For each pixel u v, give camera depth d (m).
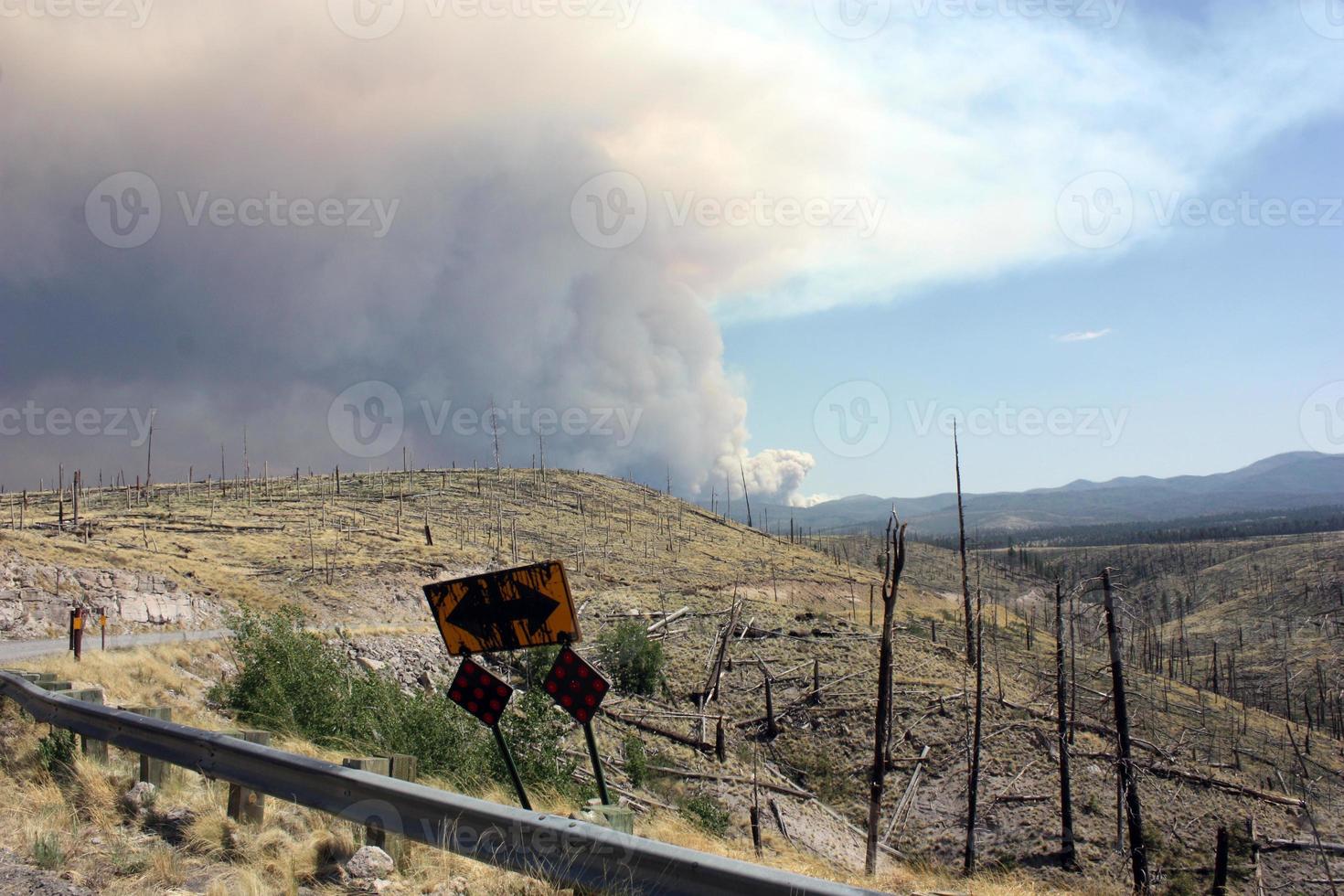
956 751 54.47
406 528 105.06
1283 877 43.88
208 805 7.62
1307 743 63.94
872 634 79.31
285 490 132.62
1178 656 125.69
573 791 14.26
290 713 14.55
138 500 106.44
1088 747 56.41
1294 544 198.62
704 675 65.62
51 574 36.59
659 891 5.29
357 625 53.44
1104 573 30.08
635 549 125.56
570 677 8.27
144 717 8.17
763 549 148.00
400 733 14.05
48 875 5.81
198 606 43.28
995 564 193.50
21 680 10.50
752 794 43.03
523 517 134.00
